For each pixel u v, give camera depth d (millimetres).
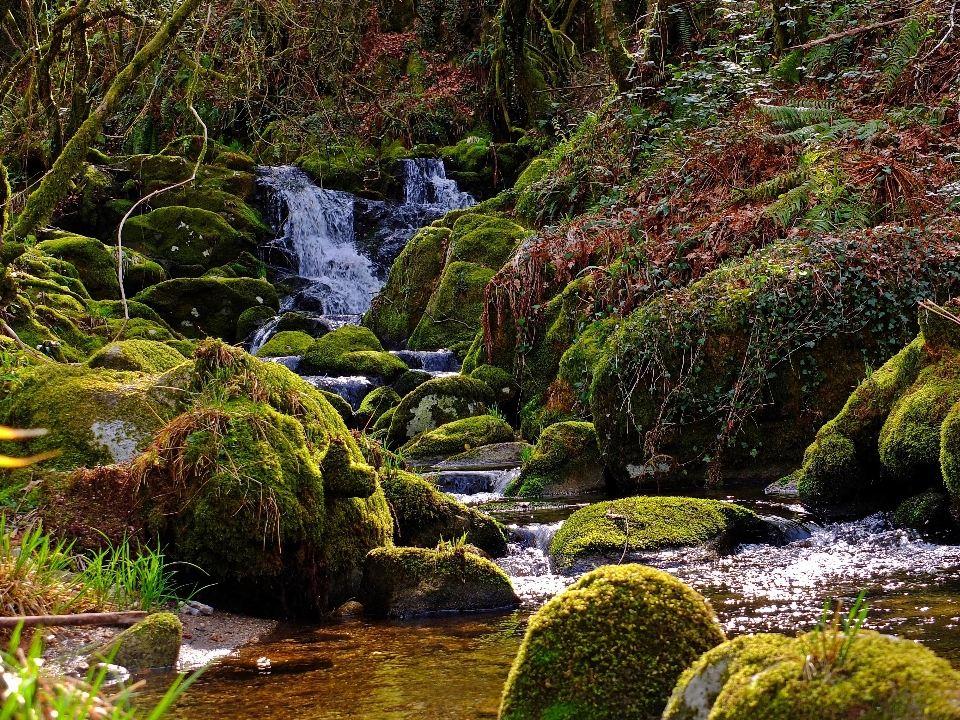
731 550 6086
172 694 2252
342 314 19281
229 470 4840
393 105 21328
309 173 21922
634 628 2816
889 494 6797
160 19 8945
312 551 5027
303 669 3908
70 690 2148
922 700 1862
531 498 8758
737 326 8656
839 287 8477
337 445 5461
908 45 11039
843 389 8484
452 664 3943
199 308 17656
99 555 4500
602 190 13617
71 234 18094
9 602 3941
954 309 6625
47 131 10055
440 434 11102
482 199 22094
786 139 10852
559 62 20172
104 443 5457
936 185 9547
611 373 8969
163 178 20453
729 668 2246
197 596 4879
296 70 11352
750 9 13469
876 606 4488
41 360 7645
